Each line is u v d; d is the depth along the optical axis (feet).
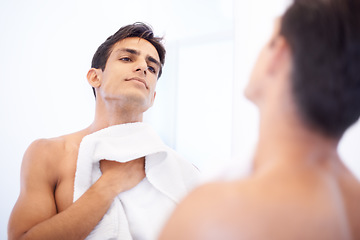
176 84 5.14
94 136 2.41
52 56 4.28
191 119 4.96
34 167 2.21
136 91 2.49
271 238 0.52
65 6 4.39
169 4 5.01
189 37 5.03
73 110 4.34
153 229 2.25
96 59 2.82
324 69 0.63
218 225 0.52
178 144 5.02
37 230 1.84
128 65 2.58
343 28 0.64
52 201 2.15
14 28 4.08
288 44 0.67
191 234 0.52
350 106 0.65
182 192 2.50
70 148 2.44
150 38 3.01
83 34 4.48
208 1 4.83
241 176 0.68
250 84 0.76
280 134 0.66
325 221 0.57
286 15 0.70
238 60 3.64
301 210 0.55
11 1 4.07
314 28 0.64
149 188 2.45
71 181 2.25
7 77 4.02
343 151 2.62
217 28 4.81
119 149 2.37
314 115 0.64
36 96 4.16
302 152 0.64
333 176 0.67
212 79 4.83
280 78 0.68
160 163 2.51
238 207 0.54
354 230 0.67
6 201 3.87
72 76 4.37
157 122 5.24
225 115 4.66
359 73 0.64
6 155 3.95
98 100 2.71
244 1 3.65
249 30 3.59
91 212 1.99
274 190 0.57
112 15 4.69
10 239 1.93
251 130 3.52
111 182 2.24
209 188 0.59
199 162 4.77
